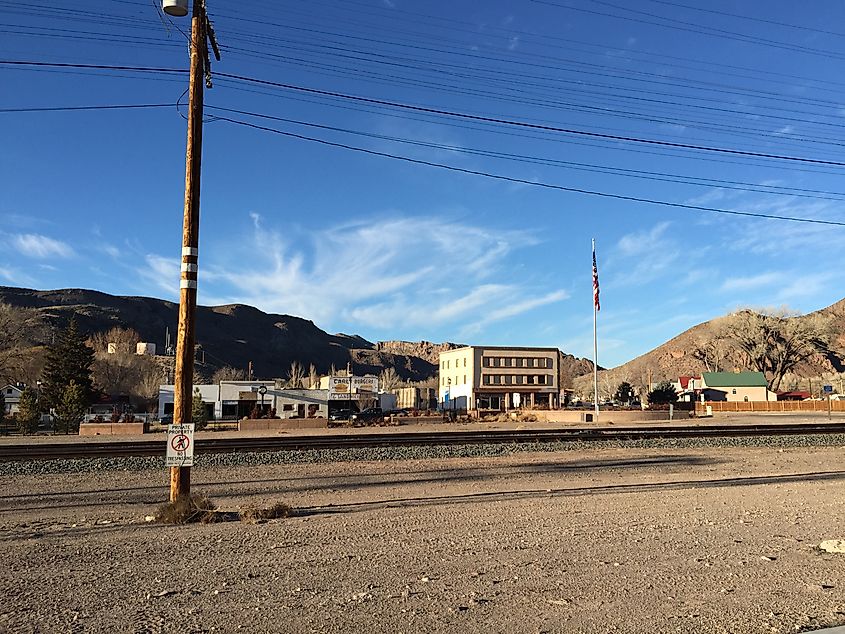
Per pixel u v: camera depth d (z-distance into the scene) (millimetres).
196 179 15070
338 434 44375
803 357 114500
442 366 116312
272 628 6500
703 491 17266
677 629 6473
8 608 7172
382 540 10945
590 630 6449
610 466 24172
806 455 27953
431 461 25469
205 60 15938
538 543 10586
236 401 80938
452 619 6762
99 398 90500
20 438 44938
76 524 13484
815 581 8164
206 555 9828
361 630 6445
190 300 14680
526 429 47125
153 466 23281
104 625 6590
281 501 16641
